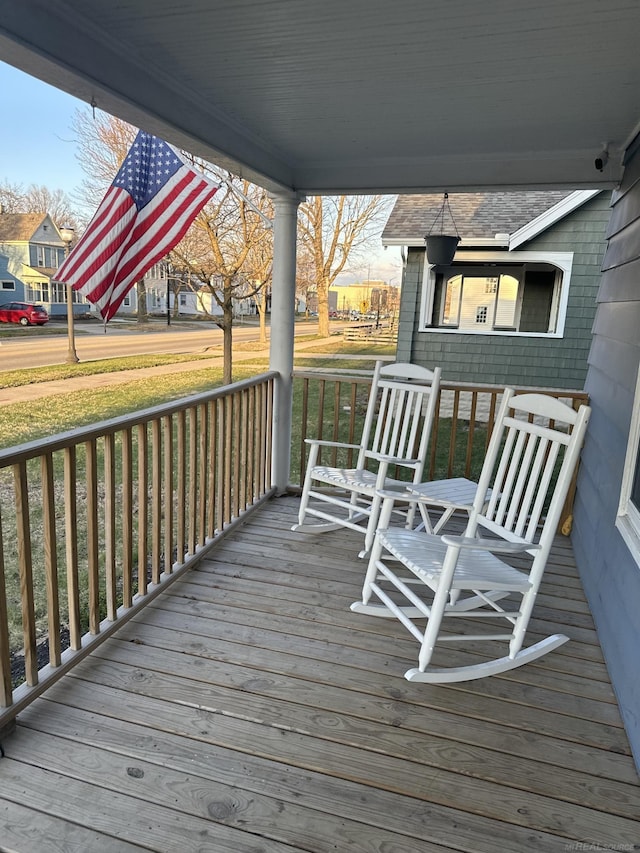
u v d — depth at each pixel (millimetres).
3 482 5676
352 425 4180
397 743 1930
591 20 1894
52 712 2000
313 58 2238
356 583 3020
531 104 2703
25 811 1625
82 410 7977
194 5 1840
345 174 3805
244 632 2533
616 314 3211
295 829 1602
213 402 3201
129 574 2521
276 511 4031
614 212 3625
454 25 1955
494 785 1777
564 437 2330
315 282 14945
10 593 3623
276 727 1979
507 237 8062
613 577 2469
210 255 8719
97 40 2084
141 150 3521
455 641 2482
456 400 3918
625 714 2043
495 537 3812
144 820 1609
